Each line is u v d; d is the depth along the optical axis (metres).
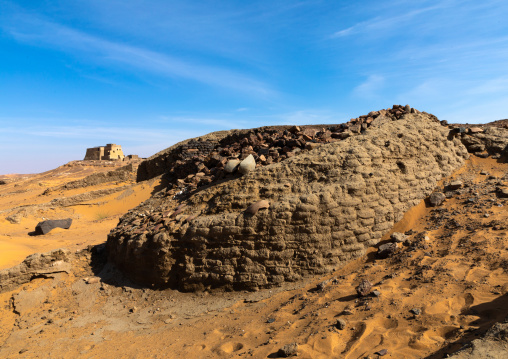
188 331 6.66
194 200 9.72
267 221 7.88
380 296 5.95
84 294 9.41
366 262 7.75
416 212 8.99
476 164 10.88
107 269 10.70
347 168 8.53
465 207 8.59
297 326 5.82
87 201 25.23
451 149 10.86
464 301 5.18
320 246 7.76
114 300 8.88
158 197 13.12
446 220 8.28
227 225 8.11
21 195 38.72
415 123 10.68
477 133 11.87
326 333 5.21
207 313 7.31
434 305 5.21
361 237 8.04
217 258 8.12
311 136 11.84
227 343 5.72
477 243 6.82
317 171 8.69
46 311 8.78
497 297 4.96
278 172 8.97
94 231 19.56
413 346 4.42
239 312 7.06
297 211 7.83
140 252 9.15
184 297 8.19
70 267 10.69
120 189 26.38
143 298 8.62
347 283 7.01
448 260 6.57
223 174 10.38
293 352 4.90
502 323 3.85
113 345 6.65
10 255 12.42
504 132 11.88
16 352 6.89
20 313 8.73
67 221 20.20
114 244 10.80
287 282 7.67
